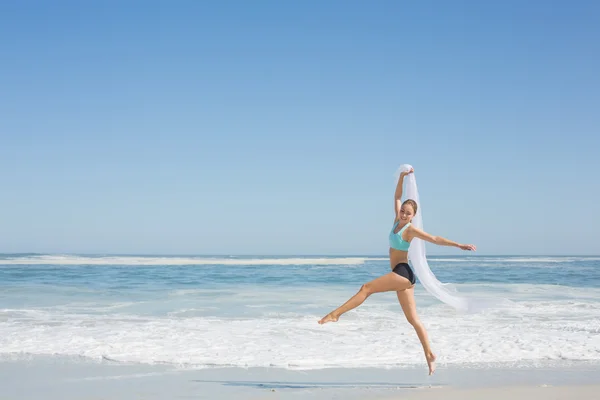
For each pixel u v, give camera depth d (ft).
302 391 18.88
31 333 30.35
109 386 19.66
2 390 19.04
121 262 132.36
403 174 20.94
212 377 21.18
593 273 96.63
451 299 20.67
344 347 27.04
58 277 76.23
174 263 131.23
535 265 144.46
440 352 25.98
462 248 18.33
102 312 39.96
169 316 38.01
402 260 19.42
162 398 17.97
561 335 30.32
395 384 20.01
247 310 41.47
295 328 32.65
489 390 18.90
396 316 37.96
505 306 44.29
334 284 67.26
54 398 18.01
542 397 17.85
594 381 20.48
